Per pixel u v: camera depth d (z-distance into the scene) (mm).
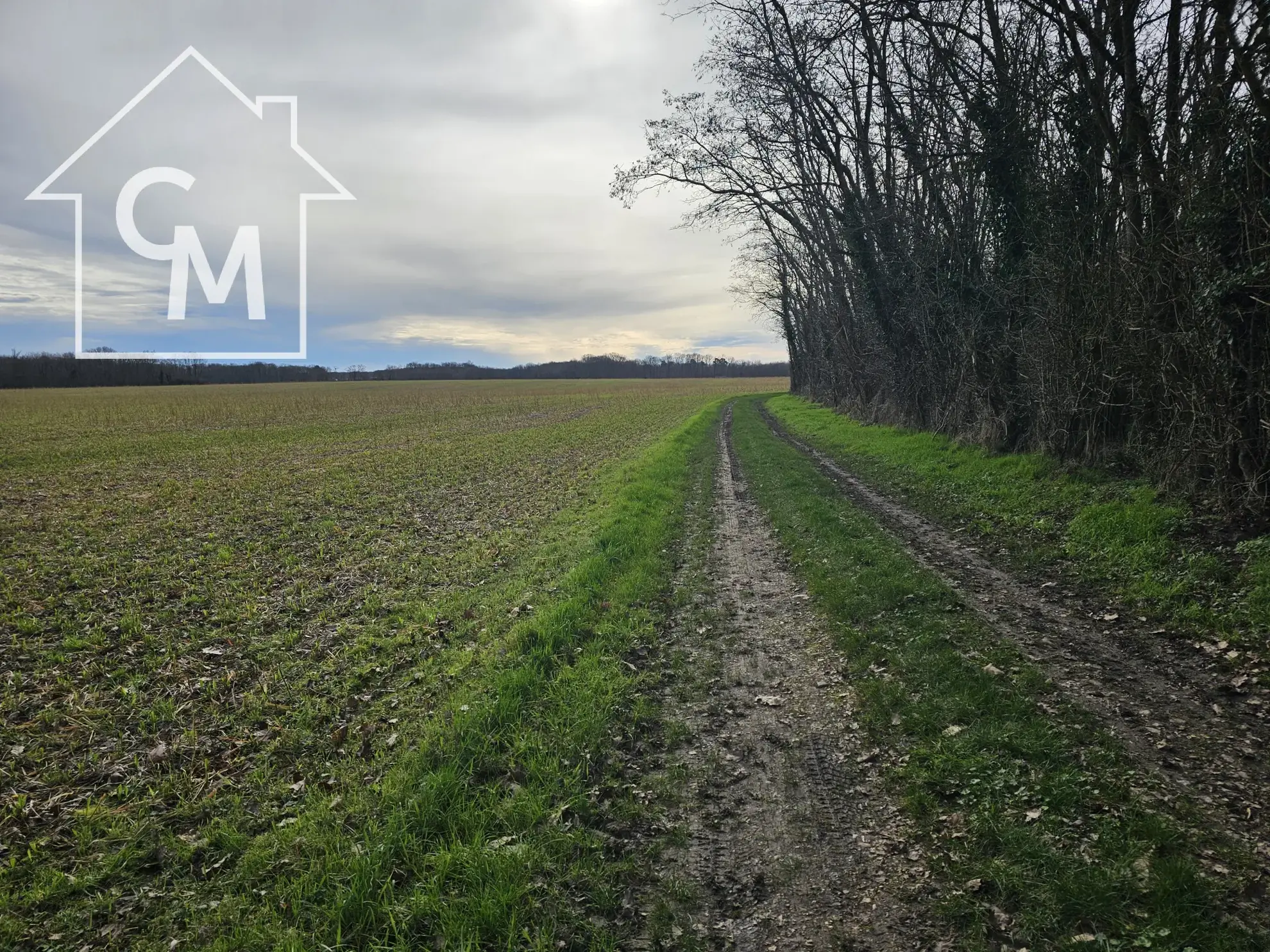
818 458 20312
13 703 5844
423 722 5324
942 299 18500
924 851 3750
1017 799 4039
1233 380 7969
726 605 7953
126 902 3635
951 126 17625
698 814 4215
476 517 13492
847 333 32375
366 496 15938
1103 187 12031
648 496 14203
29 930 3424
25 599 8609
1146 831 3643
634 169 24766
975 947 3088
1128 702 5043
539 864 3730
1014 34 15250
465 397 70938
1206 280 8312
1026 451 14555
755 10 20672
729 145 23938
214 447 27156
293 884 3598
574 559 9711
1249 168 7812
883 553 9164
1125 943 3031
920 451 17812
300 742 5180
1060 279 12516
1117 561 7914
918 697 5352
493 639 6996
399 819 4027
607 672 6062
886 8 13836
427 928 3363
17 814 4344
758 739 5059
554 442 27688
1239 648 5672
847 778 4504
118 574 9664
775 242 38219
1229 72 8547
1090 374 11875
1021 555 8953
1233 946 2928
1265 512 7633
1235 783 4035
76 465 22078
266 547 11242
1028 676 5469
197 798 4520
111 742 5262
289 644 7160
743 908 3459
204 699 5938
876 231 22094
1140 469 10602
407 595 8734
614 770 4695
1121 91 11352
